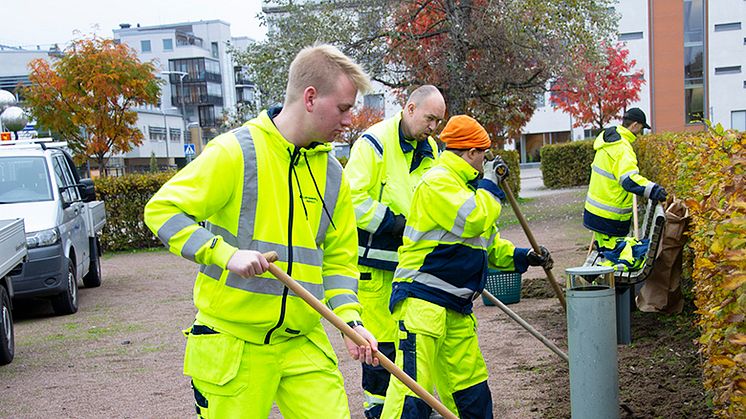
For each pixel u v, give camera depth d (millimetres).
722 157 3938
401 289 4035
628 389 5000
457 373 4098
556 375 5598
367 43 16891
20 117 14344
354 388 5738
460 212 3820
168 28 85062
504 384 5492
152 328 8547
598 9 17078
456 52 16766
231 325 2822
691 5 38156
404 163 4668
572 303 3828
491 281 8055
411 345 3924
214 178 2744
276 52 17500
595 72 17828
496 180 3932
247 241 2834
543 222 16766
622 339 6141
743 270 2461
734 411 2826
